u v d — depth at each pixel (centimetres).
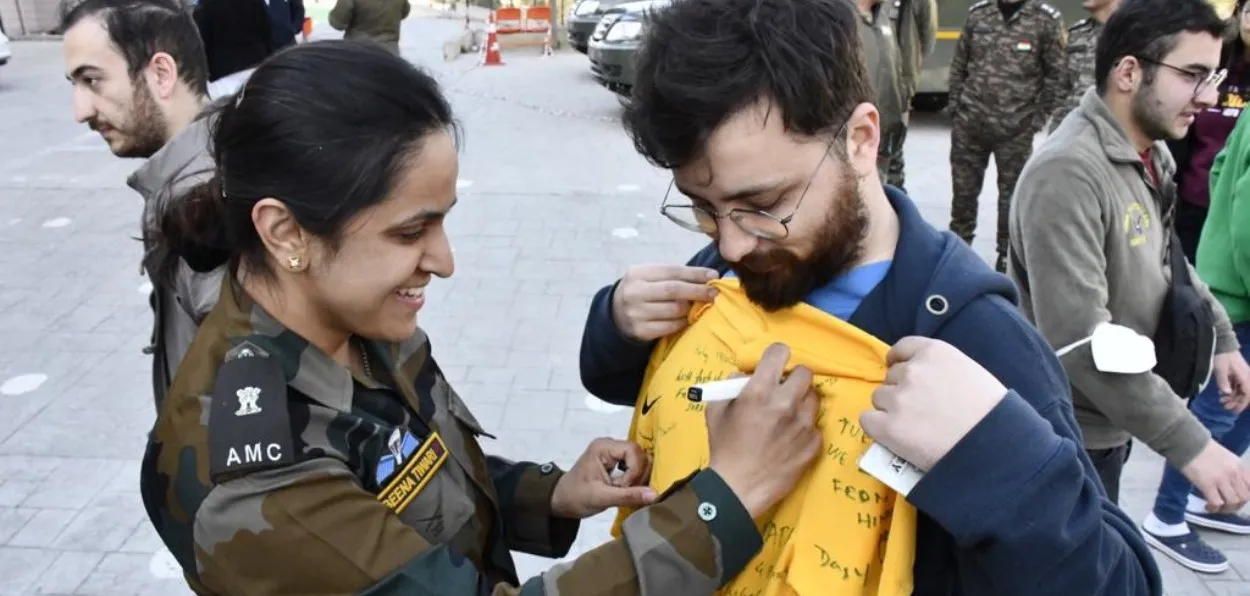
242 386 101
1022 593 89
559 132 812
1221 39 187
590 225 570
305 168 93
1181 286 202
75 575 274
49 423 352
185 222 108
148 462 105
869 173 97
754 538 100
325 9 1903
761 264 99
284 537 96
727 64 87
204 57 209
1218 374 227
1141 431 177
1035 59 476
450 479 121
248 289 109
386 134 93
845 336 99
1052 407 95
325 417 105
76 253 525
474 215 587
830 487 98
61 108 912
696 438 112
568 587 100
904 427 88
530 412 361
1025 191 195
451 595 101
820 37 88
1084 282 184
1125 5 194
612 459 133
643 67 92
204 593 103
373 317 104
